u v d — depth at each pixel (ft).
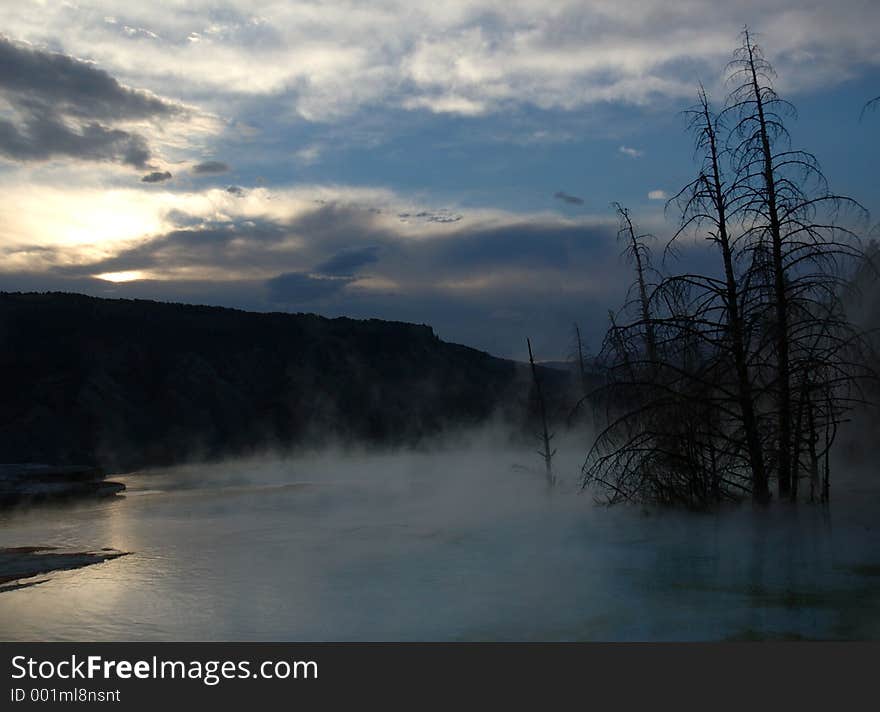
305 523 78.54
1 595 48.21
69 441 242.58
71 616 42.47
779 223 60.34
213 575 52.85
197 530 76.79
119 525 83.15
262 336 351.25
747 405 62.64
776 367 61.62
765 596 41.83
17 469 131.03
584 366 108.27
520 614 40.01
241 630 38.86
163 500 110.32
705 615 38.58
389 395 317.83
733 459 65.67
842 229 59.06
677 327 63.52
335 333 366.63
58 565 57.77
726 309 62.13
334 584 48.44
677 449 66.44
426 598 43.93
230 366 320.91
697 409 64.18
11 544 71.31
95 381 277.44
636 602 41.47
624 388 67.67
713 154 62.59
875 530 57.47
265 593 46.62
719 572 47.55
